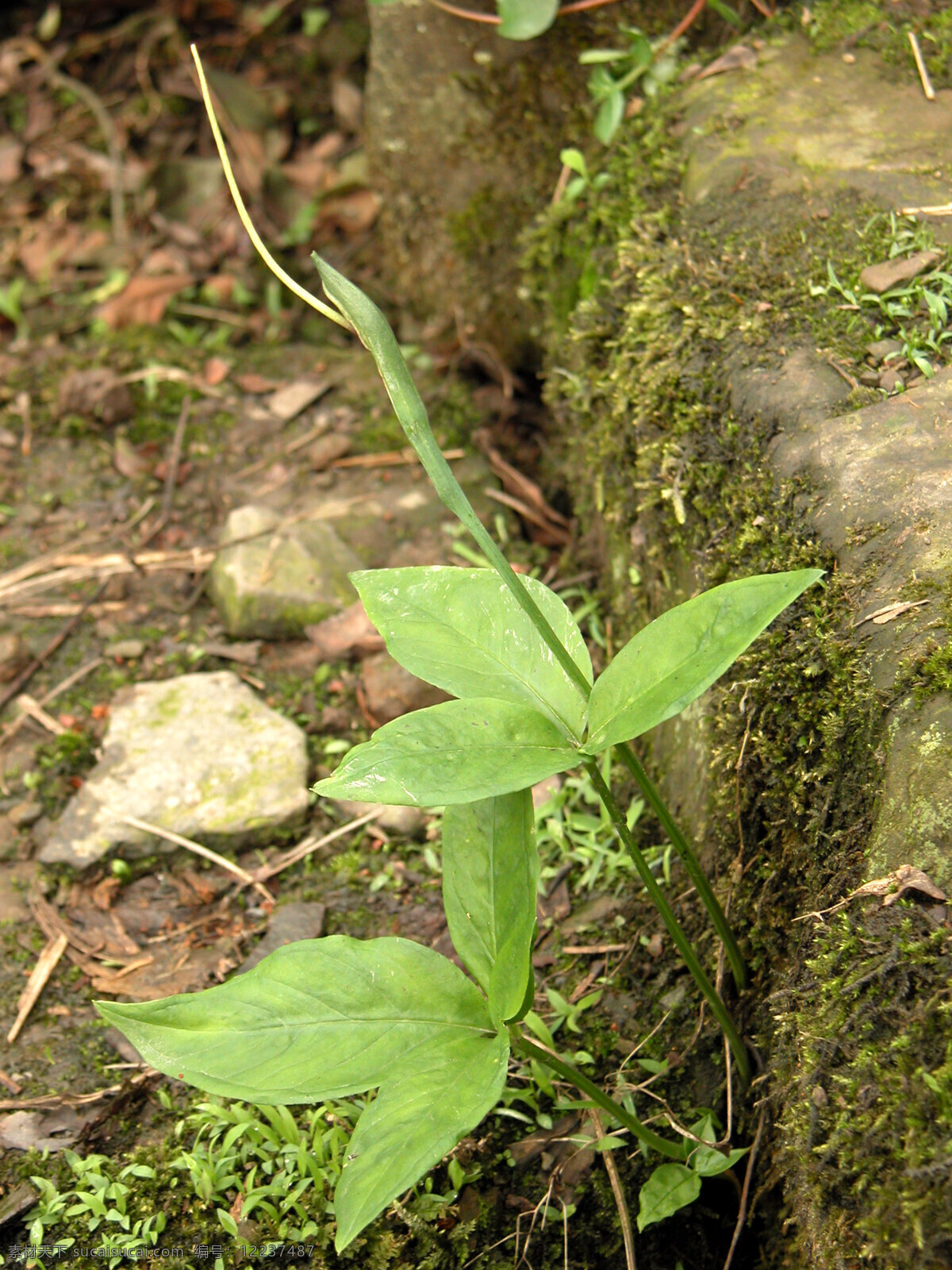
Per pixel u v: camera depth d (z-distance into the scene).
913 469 0.82
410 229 1.24
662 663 0.75
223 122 1.48
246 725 0.97
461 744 0.76
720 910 0.83
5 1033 0.88
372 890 0.93
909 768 0.77
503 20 1.02
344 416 1.24
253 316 1.36
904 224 0.90
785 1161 0.80
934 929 0.75
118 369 1.28
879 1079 0.74
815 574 0.74
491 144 1.14
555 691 0.78
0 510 1.15
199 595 1.08
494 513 1.13
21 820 0.94
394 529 1.11
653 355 0.91
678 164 0.96
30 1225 0.83
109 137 1.49
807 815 0.82
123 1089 0.86
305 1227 0.82
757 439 0.86
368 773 0.75
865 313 0.87
